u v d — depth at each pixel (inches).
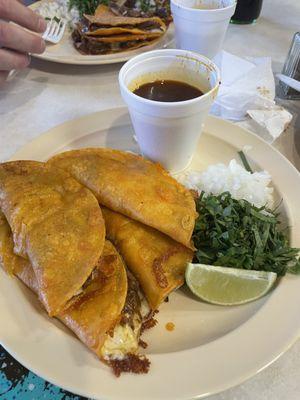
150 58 46.9
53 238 35.2
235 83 56.4
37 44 60.8
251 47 72.5
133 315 33.4
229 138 50.6
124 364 29.3
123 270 35.5
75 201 38.8
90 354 30.1
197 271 35.5
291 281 34.8
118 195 40.4
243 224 39.1
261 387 29.9
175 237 37.8
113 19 68.0
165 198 40.5
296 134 53.9
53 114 57.3
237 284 35.4
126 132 52.5
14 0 60.7
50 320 32.9
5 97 60.4
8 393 30.5
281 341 30.5
